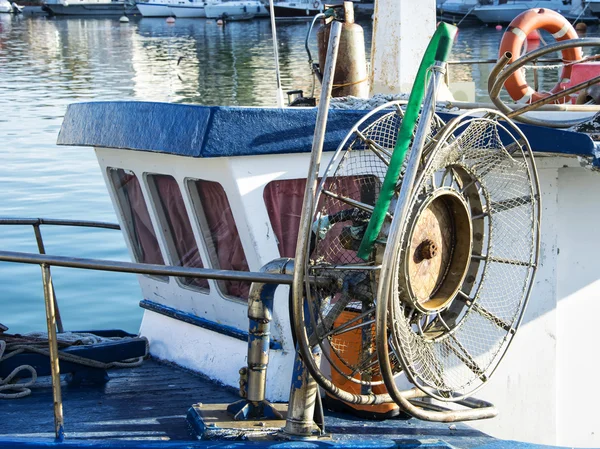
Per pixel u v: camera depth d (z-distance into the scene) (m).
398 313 4.04
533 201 4.73
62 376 6.21
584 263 5.94
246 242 5.50
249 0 82.31
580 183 5.80
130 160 6.12
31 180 19.14
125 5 92.31
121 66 44.91
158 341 6.62
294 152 5.36
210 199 5.71
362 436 5.04
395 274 3.93
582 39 4.98
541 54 5.09
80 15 92.12
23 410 5.55
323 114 4.18
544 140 5.35
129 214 6.62
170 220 6.18
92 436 5.03
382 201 4.18
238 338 5.89
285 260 4.77
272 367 5.53
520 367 5.85
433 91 3.97
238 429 4.79
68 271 13.52
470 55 39.56
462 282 4.46
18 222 7.31
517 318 4.84
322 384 4.38
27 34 69.38
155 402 5.67
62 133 6.61
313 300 4.48
